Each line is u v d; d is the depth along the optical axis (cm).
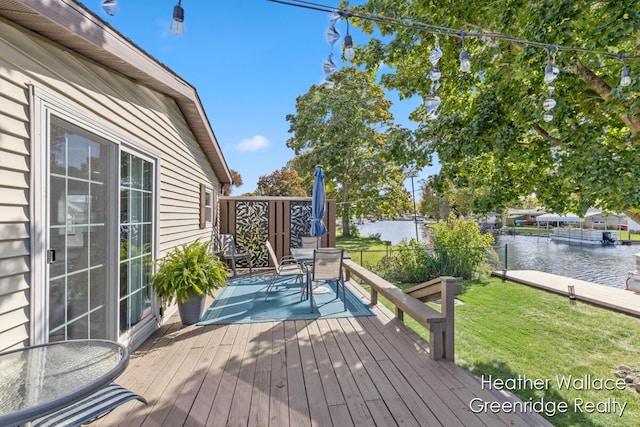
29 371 141
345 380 256
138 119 344
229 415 211
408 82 579
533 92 403
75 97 239
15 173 185
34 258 196
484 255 841
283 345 328
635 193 298
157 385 250
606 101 329
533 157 448
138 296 345
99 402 159
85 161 258
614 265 1141
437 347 290
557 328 466
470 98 565
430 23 488
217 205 810
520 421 203
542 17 333
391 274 815
